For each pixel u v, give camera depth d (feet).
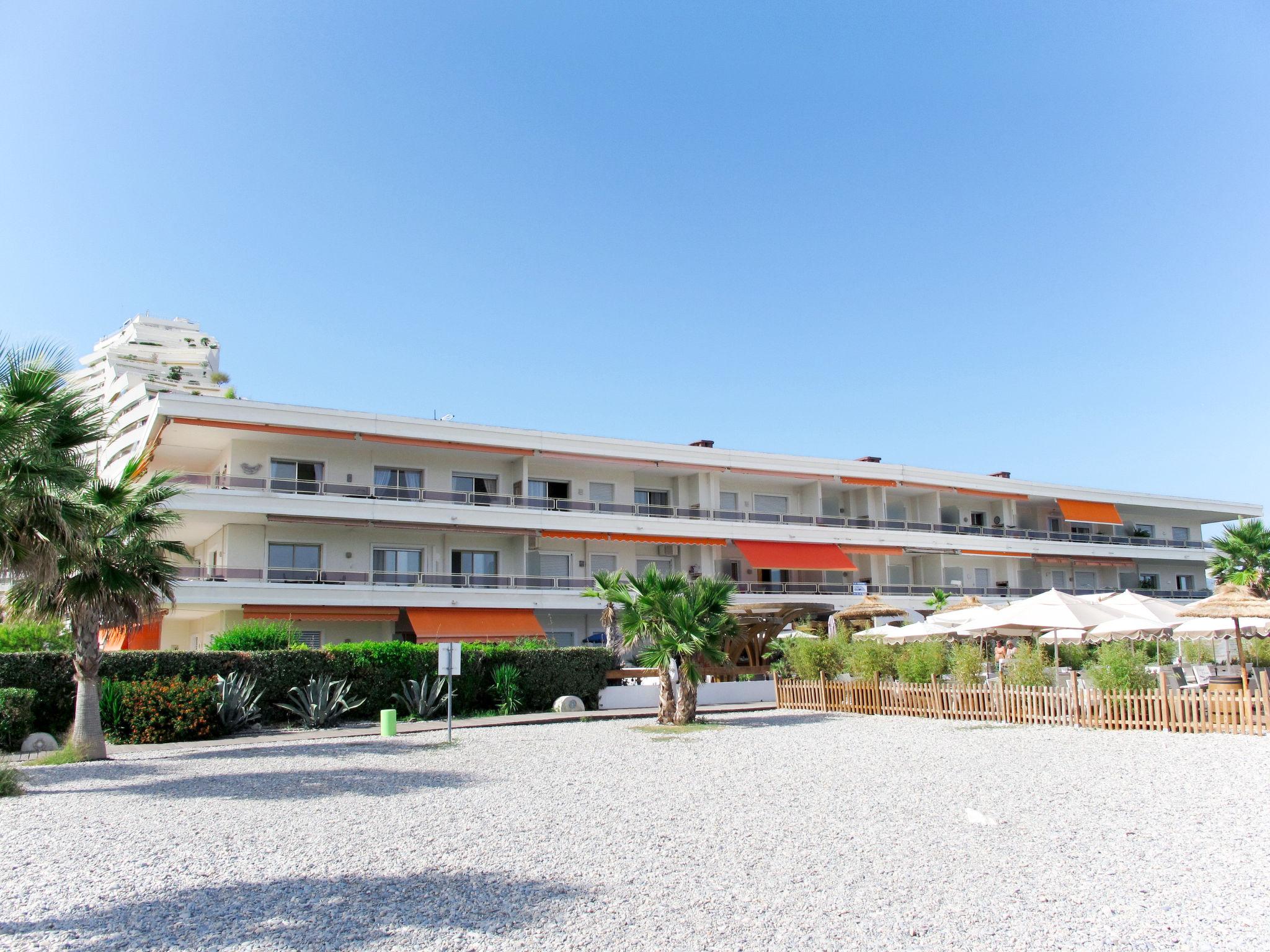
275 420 117.70
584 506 147.13
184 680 77.05
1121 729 67.36
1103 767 48.62
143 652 76.54
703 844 31.17
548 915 23.25
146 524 59.88
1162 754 53.47
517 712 92.89
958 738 64.39
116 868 28.45
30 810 39.01
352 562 125.90
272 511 115.34
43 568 47.52
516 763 54.44
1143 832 32.07
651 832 33.30
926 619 98.89
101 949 21.11
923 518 183.21
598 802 40.16
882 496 175.11
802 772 48.52
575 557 145.48
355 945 21.25
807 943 20.92
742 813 36.99
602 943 21.13
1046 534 192.34
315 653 84.43
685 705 80.18
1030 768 48.60
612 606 114.62
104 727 70.28
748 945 20.89
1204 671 93.45
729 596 81.35
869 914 23.03
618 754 58.18
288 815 37.47
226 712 74.13
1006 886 25.32
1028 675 78.23
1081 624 77.20
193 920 23.20
